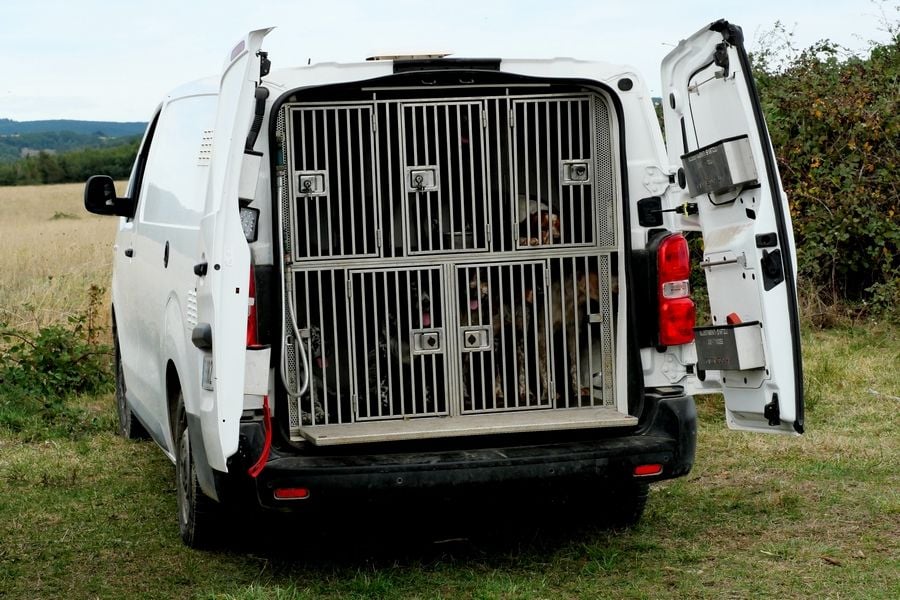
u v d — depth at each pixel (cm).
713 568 512
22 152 15588
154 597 494
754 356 480
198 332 458
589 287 529
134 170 733
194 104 602
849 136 1190
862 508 596
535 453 486
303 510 473
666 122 526
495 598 475
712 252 503
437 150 517
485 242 524
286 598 472
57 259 1859
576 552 542
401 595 487
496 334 535
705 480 661
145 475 711
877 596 467
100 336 1116
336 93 497
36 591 504
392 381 527
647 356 513
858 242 1167
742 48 478
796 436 750
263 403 471
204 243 462
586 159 524
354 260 510
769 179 476
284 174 494
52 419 873
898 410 809
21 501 652
